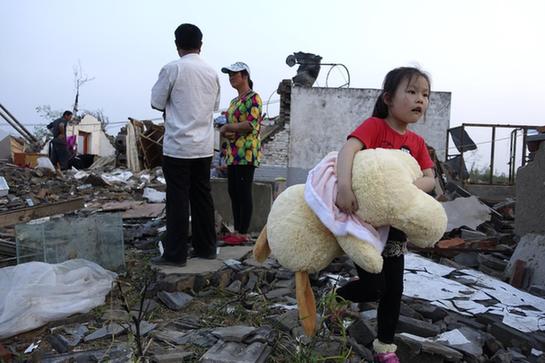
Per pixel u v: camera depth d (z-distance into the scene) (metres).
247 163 5.20
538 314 3.70
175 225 4.05
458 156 13.45
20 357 2.74
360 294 2.60
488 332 3.39
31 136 20.30
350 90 15.98
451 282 4.21
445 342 3.05
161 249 4.64
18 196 9.02
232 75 5.25
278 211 2.53
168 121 4.09
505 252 5.92
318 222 2.43
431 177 2.62
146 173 13.80
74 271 3.51
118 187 10.88
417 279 4.21
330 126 16.08
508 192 12.26
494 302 3.88
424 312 3.48
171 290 3.65
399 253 2.53
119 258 4.27
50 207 5.58
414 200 2.24
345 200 2.30
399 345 2.92
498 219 7.64
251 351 2.70
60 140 14.69
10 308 3.03
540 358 3.10
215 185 6.49
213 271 3.93
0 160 14.85
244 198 5.29
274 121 18.70
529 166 6.08
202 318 3.31
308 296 2.61
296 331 2.97
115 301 3.52
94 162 18.92
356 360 2.73
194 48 4.28
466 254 5.89
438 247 5.93
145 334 2.98
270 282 4.12
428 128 15.81
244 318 3.32
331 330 3.07
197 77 4.10
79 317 3.21
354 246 2.27
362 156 2.36
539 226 5.82
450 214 7.39
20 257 3.95
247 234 5.37
